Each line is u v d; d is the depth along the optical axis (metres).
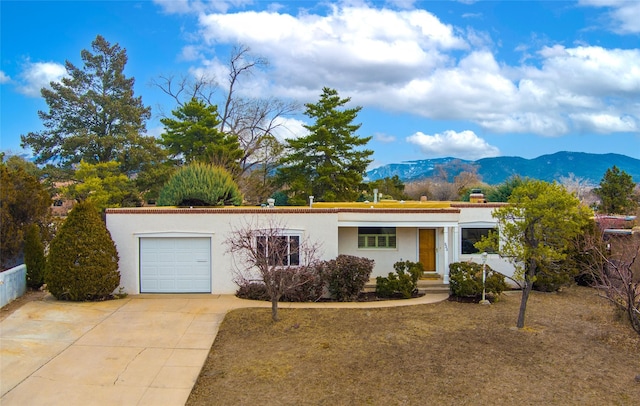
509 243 13.69
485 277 17.58
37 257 17.67
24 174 18.64
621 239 20.67
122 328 13.85
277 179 45.62
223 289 18.34
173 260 18.39
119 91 45.03
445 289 19.09
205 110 42.66
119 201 35.47
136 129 43.81
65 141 39.78
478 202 23.14
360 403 9.39
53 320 14.26
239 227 18.28
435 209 19.44
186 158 42.78
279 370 10.98
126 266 18.17
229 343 12.82
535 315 15.38
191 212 18.27
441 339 12.84
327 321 14.62
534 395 9.61
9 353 11.58
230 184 23.91
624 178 40.00
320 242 18.59
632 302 11.61
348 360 11.46
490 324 14.22
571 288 20.36
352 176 44.06
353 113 44.19
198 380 10.56
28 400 9.46
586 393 9.68
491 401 9.38
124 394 9.86
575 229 12.80
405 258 20.75
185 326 14.15
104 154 41.41
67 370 10.88
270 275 14.73
